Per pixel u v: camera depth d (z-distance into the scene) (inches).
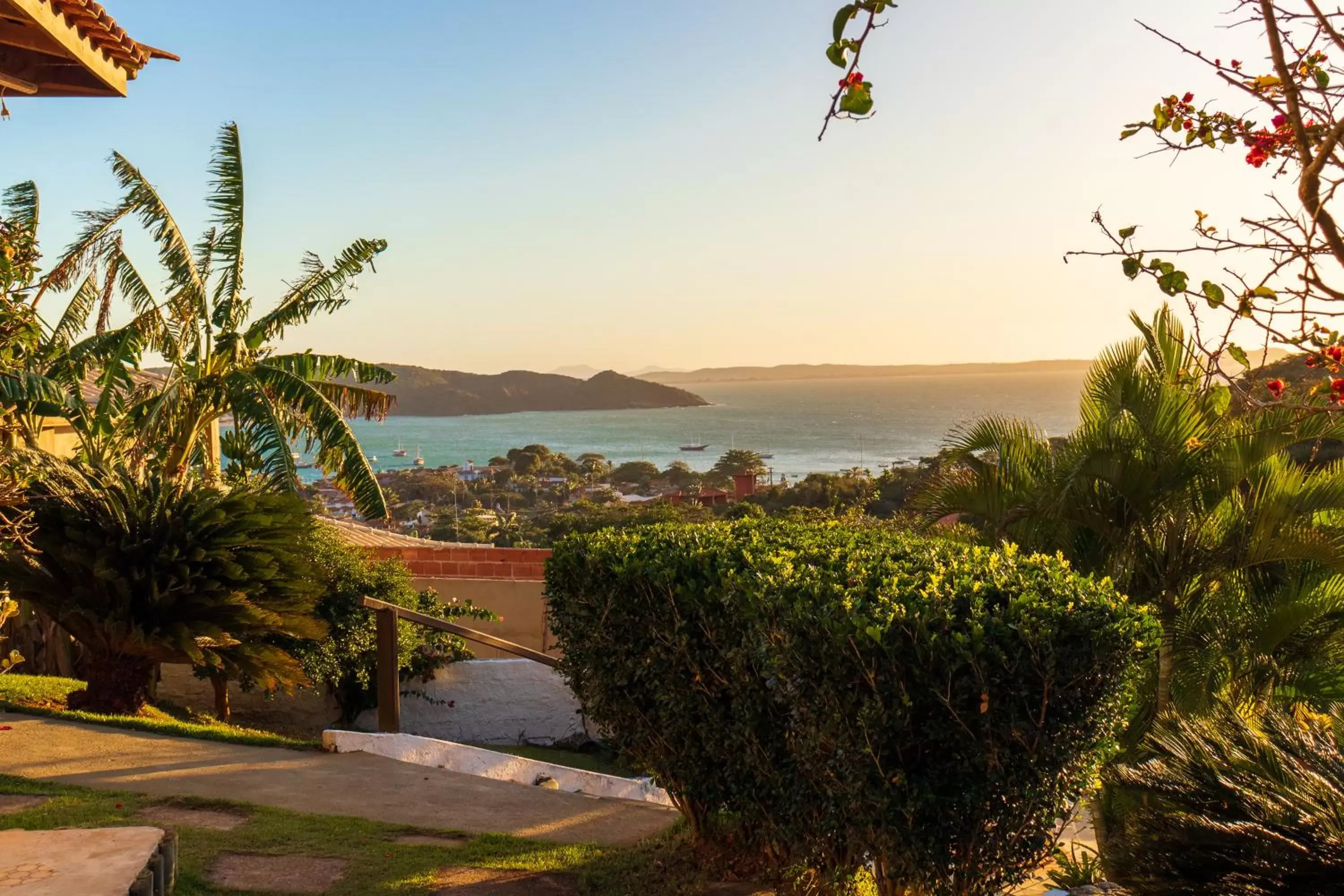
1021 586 145.2
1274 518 329.4
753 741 164.1
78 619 312.7
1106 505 345.1
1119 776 165.9
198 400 472.7
